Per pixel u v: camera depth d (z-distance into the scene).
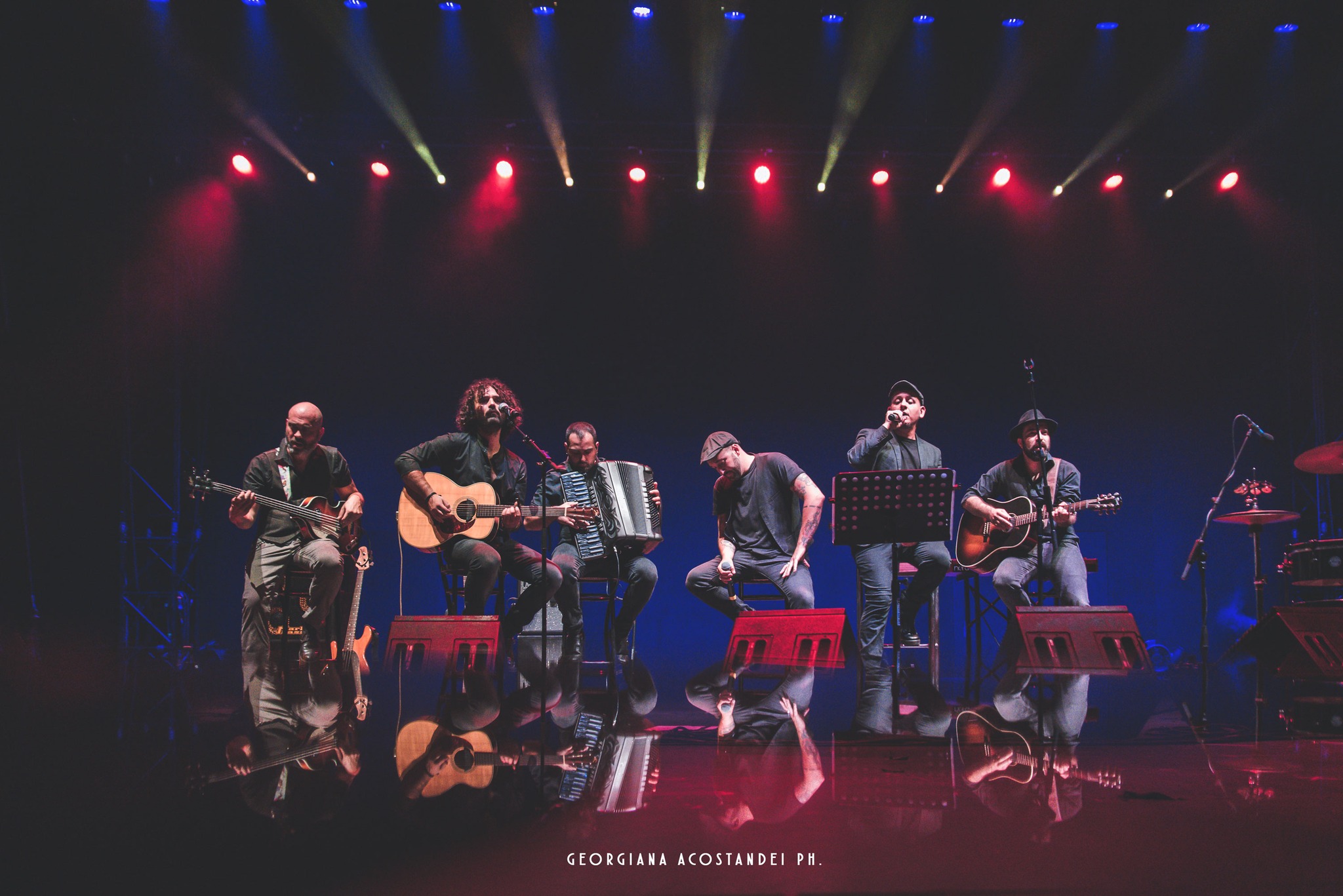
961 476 8.71
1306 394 8.30
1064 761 2.17
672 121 7.80
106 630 7.88
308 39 7.55
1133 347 8.73
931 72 7.79
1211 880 1.38
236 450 8.32
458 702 3.14
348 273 8.62
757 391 8.83
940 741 2.42
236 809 1.78
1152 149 7.88
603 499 5.05
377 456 8.52
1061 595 4.81
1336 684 3.73
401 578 7.96
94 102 7.39
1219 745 2.36
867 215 8.70
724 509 5.06
